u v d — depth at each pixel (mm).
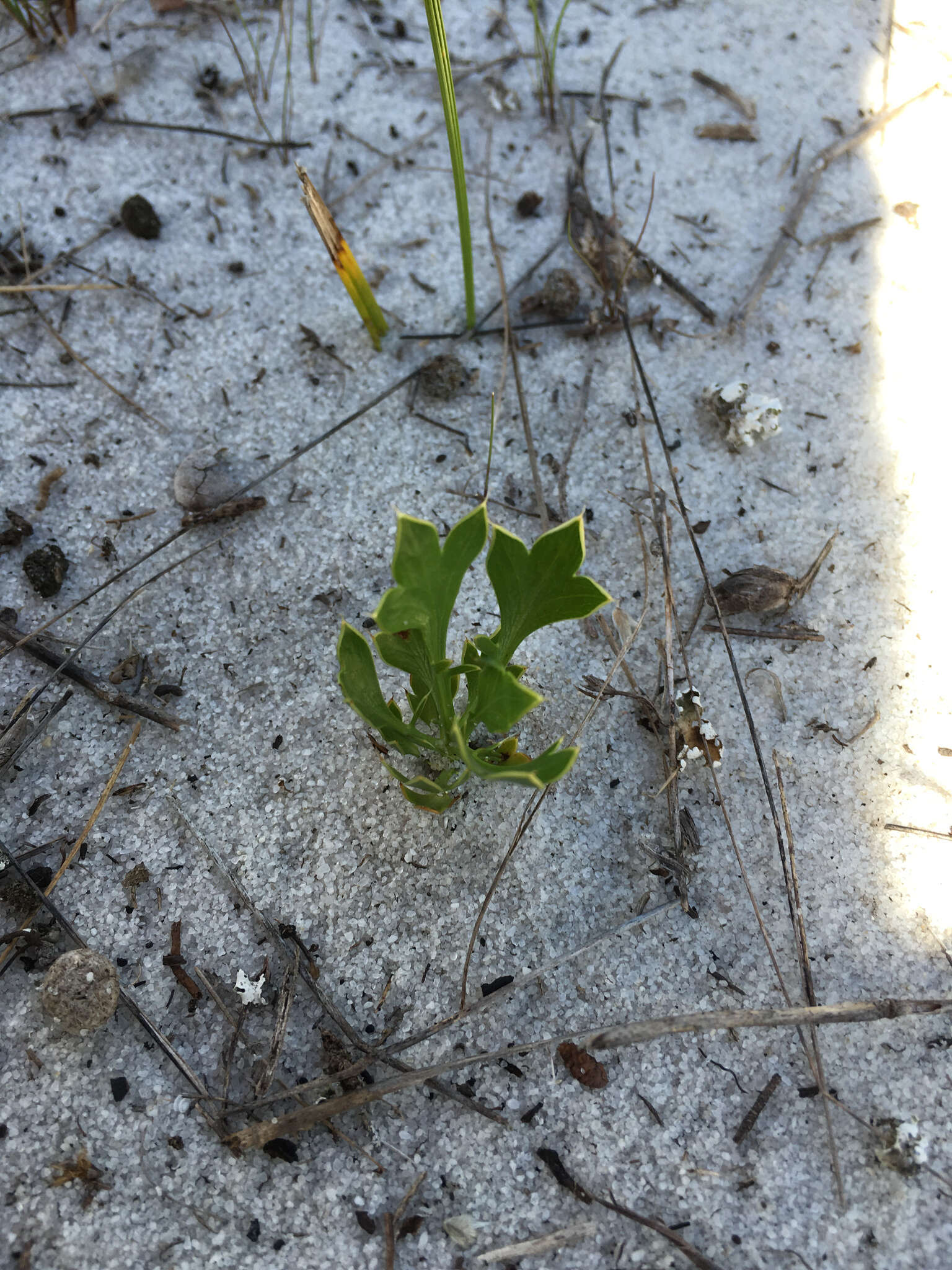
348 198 203
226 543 169
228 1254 125
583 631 164
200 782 151
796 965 141
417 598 116
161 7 223
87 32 219
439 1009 138
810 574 166
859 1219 127
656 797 151
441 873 146
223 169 204
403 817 149
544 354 188
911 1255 125
